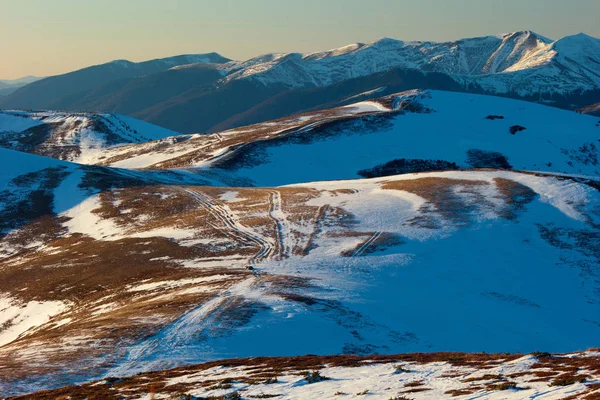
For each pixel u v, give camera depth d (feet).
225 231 238.89
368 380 78.89
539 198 242.99
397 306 147.74
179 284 173.88
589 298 171.94
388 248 198.80
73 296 189.88
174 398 74.84
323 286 158.10
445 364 85.15
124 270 206.28
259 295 148.97
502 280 177.06
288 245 212.64
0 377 101.04
